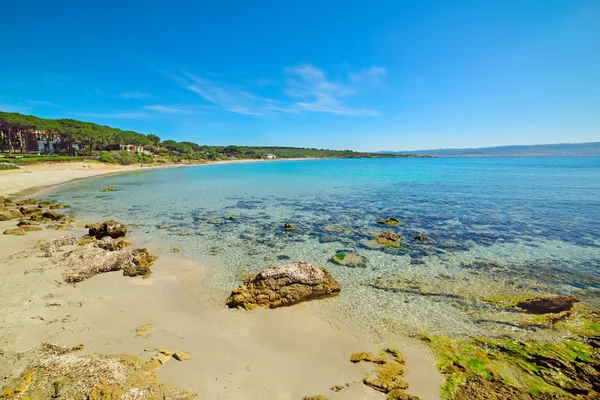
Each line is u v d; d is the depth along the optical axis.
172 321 8.95
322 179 58.78
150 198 33.59
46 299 9.76
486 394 6.26
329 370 7.07
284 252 15.79
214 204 30.14
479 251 15.99
